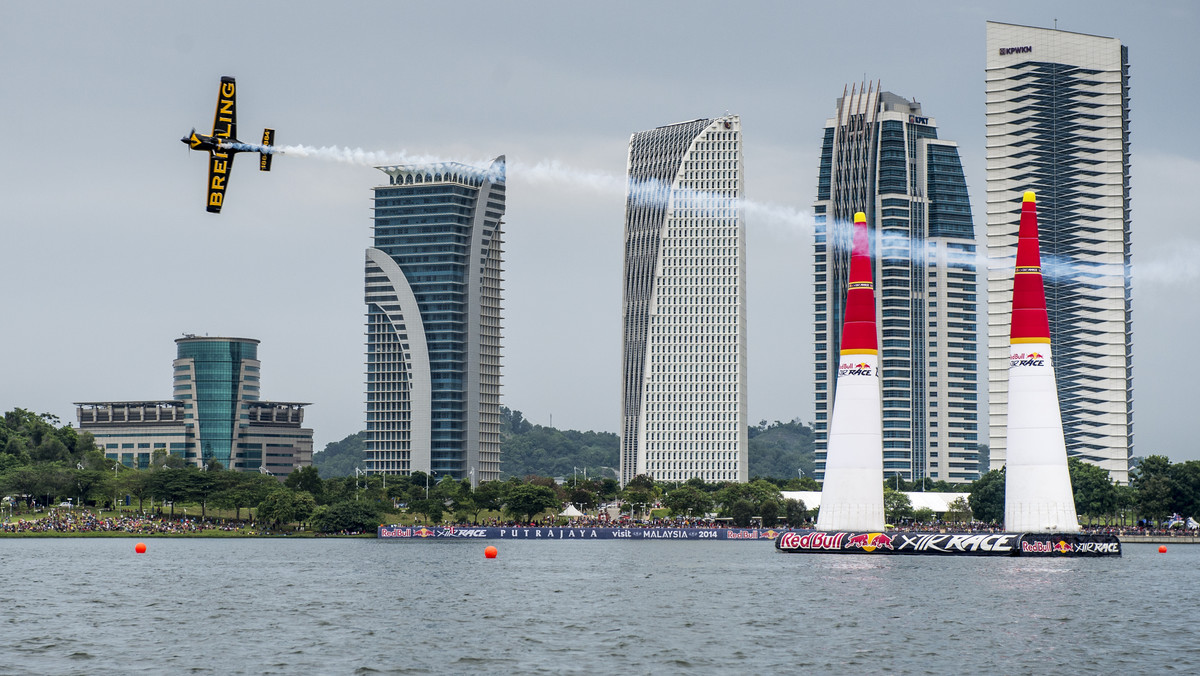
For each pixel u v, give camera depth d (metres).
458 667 140.12
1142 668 141.38
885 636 163.62
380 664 141.62
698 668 140.00
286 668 139.25
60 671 137.25
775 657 147.00
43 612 191.12
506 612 190.25
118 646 154.62
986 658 147.00
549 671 137.88
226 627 172.50
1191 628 173.12
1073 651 152.12
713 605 199.62
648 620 180.12
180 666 140.38
